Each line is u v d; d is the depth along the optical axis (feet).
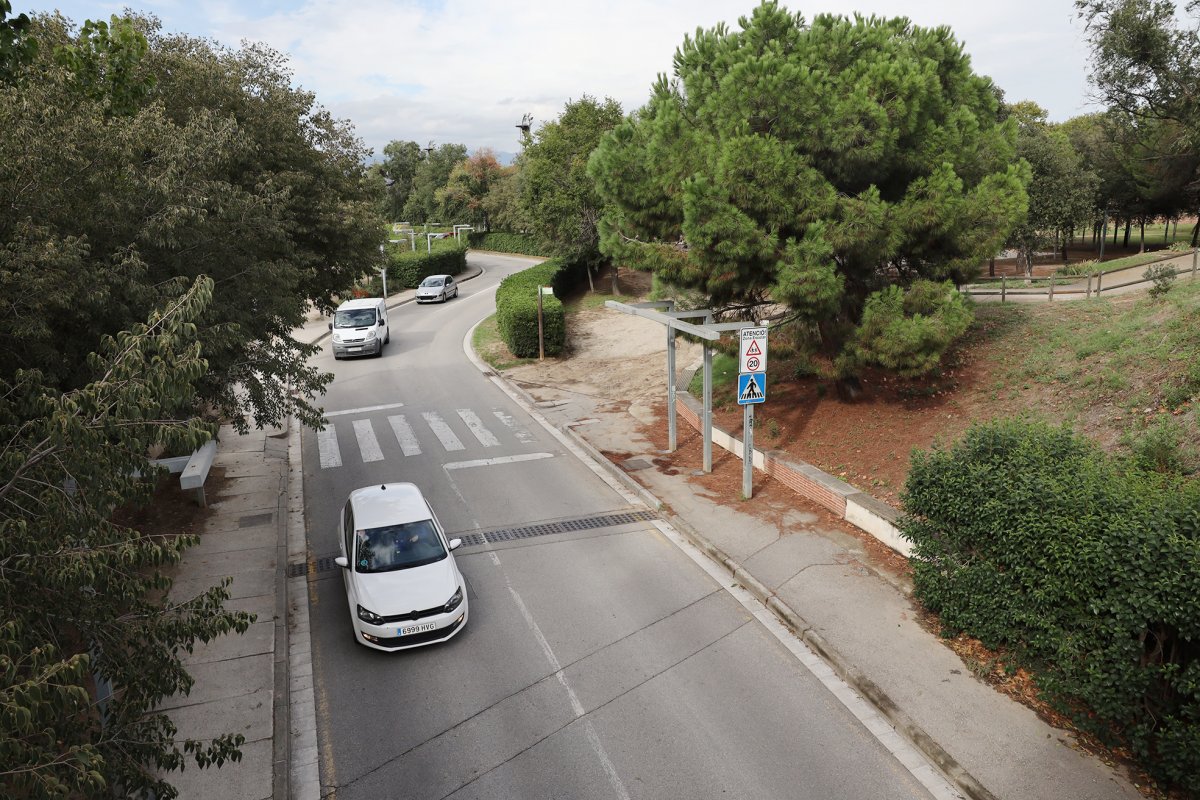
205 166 35.27
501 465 59.00
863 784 25.27
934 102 46.24
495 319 125.18
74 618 18.54
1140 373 41.75
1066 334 53.31
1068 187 111.75
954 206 43.73
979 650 31.35
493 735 28.22
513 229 263.49
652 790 25.25
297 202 53.06
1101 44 73.56
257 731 28.12
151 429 18.67
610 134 51.29
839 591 36.91
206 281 19.26
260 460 60.18
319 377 48.85
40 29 39.50
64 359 28.99
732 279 46.44
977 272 48.88
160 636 19.39
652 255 49.11
